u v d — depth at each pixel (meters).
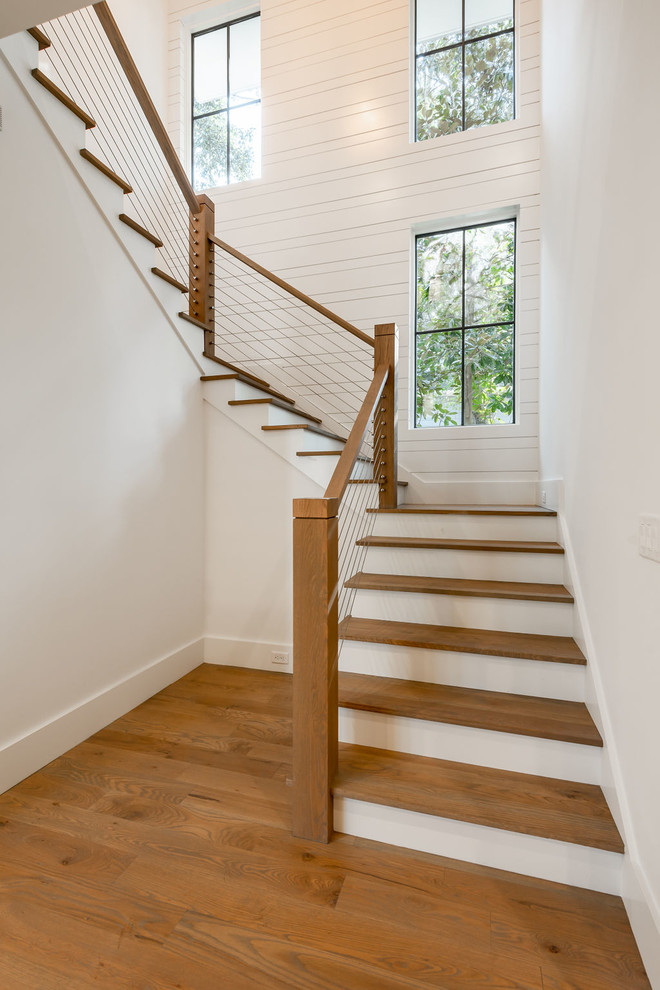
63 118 1.91
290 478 2.76
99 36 3.69
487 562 2.29
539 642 1.91
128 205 3.92
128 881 1.35
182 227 4.30
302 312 3.97
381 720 1.75
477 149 3.56
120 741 2.05
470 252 3.79
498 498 3.58
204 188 4.46
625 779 1.33
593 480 1.73
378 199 3.80
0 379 1.69
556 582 2.20
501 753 1.62
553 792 1.50
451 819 1.42
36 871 1.38
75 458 2.02
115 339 2.23
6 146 1.69
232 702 2.41
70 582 2.00
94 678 2.13
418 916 1.25
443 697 1.80
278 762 1.91
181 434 2.73
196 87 4.52
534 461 3.50
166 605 2.62
